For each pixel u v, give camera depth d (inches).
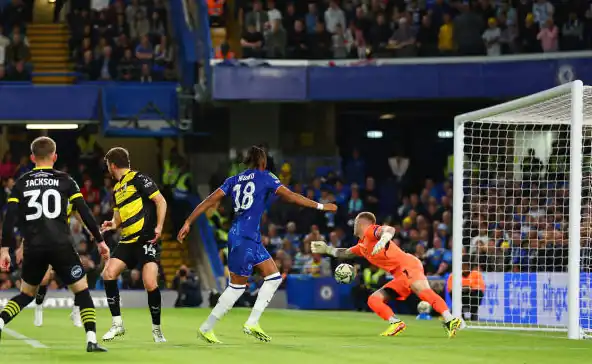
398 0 1697.8
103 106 1576.0
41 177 560.4
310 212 1587.1
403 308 1321.4
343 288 1398.9
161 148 1841.8
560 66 1503.4
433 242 1450.5
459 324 750.5
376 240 768.9
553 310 1015.6
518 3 1619.1
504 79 1535.4
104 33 1724.9
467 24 1593.3
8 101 1583.4
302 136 1722.4
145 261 685.3
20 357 549.3
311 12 1715.1
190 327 915.4
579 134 835.4
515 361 563.5
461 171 984.9
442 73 1561.3
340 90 1584.6
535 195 1497.3
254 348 625.9
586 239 1109.7
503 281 1052.5
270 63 1619.1
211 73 1573.6
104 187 1649.9
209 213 1628.9
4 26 1752.0
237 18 1779.0
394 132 1800.0
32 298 574.2
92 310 572.7
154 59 1708.9
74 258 562.9
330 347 645.3
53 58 1731.1
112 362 525.0
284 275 1434.5
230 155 1715.1
